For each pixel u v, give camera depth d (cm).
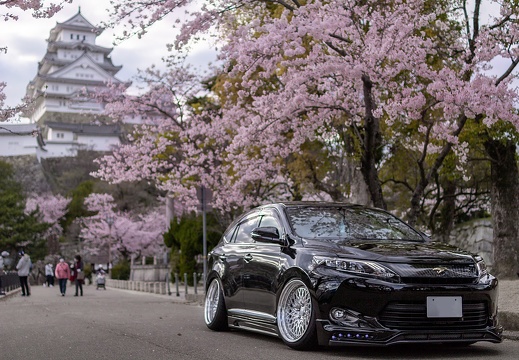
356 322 668
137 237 6197
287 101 1359
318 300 691
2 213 6800
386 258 679
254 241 881
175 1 1263
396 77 1406
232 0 1341
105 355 726
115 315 1387
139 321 1189
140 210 6956
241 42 1348
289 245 783
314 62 1302
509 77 1186
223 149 2159
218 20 1352
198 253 2980
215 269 958
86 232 6425
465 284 676
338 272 685
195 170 2162
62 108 13212
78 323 1172
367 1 1294
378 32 1247
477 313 685
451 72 1155
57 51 14350
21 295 2981
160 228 6125
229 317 923
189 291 2625
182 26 1327
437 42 1399
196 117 2209
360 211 848
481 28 1270
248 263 861
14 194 7188
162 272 3872
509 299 1102
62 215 8400
